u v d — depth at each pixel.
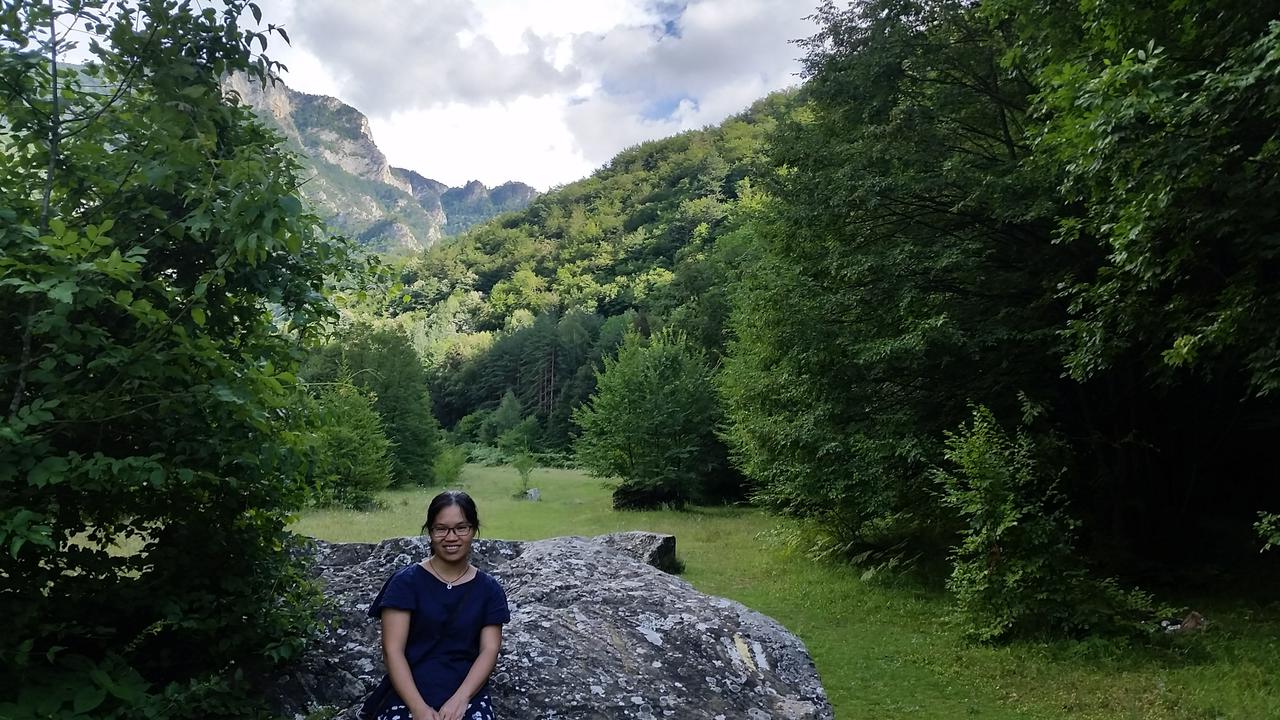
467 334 106.56
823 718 4.60
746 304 17.14
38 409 2.88
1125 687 7.50
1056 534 9.33
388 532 16.11
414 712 2.83
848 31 14.64
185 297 3.70
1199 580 11.52
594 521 22.47
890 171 13.69
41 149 3.44
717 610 5.35
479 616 3.07
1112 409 12.59
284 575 3.97
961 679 7.95
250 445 3.47
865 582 12.86
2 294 3.06
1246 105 6.67
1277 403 12.23
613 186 146.75
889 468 13.41
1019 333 12.08
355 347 37.97
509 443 61.38
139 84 3.60
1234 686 7.29
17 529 2.69
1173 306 8.66
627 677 4.33
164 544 3.68
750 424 17.02
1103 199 8.50
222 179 3.42
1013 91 13.35
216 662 3.77
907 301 12.59
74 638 3.49
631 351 29.78
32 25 3.25
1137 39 7.68
